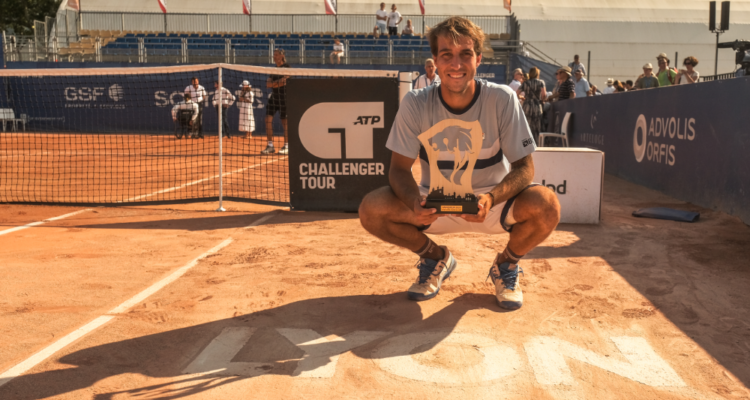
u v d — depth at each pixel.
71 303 3.18
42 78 20.73
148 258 4.12
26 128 20.89
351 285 3.51
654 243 4.52
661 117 7.35
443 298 3.28
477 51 2.73
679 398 2.19
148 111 20.97
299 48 22.34
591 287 3.46
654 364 2.46
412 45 22.39
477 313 3.05
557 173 5.25
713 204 5.96
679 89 6.81
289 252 4.30
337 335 2.76
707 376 2.36
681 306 3.13
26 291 3.37
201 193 7.41
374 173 5.92
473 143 2.61
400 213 2.99
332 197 5.99
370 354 2.55
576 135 11.74
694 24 29.44
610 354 2.56
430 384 2.29
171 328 2.84
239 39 23.45
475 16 25.00
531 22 28.98
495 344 2.65
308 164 5.97
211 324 2.89
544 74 22.55
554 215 2.85
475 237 4.82
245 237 4.81
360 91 5.82
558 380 2.32
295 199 6.04
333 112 5.86
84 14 25.62
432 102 2.91
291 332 2.79
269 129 12.63
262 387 2.26
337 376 2.35
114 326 2.85
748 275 3.68
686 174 6.60
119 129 21.05
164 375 2.35
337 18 25.83
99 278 3.64
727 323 2.90
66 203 6.32
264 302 3.21
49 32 23.61
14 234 4.91
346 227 5.23
